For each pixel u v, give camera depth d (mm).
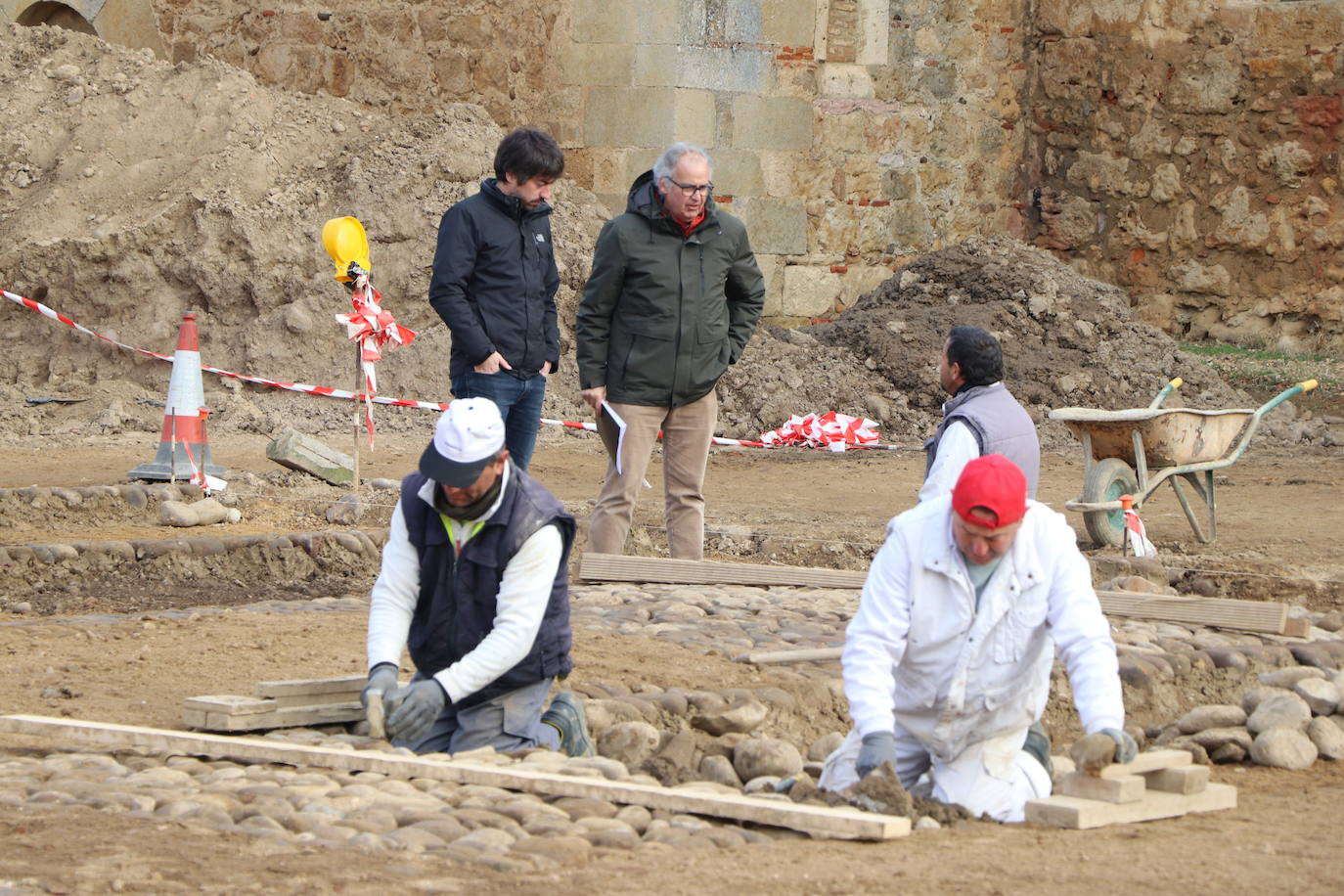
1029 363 25484
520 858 5723
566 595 7902
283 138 26547
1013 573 6770
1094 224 31688
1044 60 31812
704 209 12227
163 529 14789
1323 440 23547
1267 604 11156
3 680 9188
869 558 14781
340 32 29125
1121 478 15250
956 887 5465
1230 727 9094
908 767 7504
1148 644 10641
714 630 10969
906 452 23219
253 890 5188
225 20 29250
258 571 13695
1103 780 6730
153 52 29047
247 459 19859
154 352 24453
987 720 7148
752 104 29578
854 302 30859
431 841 5898
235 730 7902
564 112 29219
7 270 24688
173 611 11648
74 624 11000
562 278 25469
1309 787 8039
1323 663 10547
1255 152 29938
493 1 29094
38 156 26266
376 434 22812
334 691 8430
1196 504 18047
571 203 27516
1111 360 25766
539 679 7852
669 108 28875
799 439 23797
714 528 15383
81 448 20734
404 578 7484
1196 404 25078
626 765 8258
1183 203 30688
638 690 9164
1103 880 5602
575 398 25297
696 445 12828
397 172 25859
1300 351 29531
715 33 29172
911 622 6871
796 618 11453
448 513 7312
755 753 8242
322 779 6883
